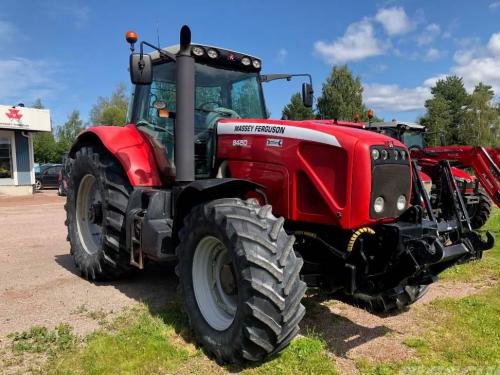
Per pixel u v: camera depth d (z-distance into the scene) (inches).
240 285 107.7
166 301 162.4
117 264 177.5
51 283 187.8
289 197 132.4
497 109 2266.2
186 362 116.1
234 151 148.7
